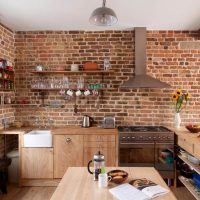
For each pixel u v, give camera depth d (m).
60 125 4.30
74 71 4.04
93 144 3.70
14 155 3.80
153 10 3.29
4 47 3.90
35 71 4.04
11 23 3.85
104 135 3.70
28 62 4.30
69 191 1.73
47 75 4.29
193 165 3.09
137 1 2.99
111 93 4.27
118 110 4.27
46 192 3.48
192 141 2.94
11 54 4.20
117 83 4.27
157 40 4.24
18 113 4.33
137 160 3.69
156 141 3.64
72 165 3.70
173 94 4.08
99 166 1.99
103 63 4.27
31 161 3.68
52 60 4.30
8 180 3.84
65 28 4.18
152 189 1.72
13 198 3.26
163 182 1.92
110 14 2.21
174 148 3.67
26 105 4.31
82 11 3.33
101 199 1.60
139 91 4.25
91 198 1.61
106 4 3.07
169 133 3.63
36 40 4.29
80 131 3.69
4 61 3.73
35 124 4.31
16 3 3.04
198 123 4.23
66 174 2.10
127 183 1.87
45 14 3.45
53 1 2.99
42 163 3.69
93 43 4.28
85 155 3.71
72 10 3.29
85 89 4.16
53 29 4.23
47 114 4.31
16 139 4.32
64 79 4.25
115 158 3.71
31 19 3.67
